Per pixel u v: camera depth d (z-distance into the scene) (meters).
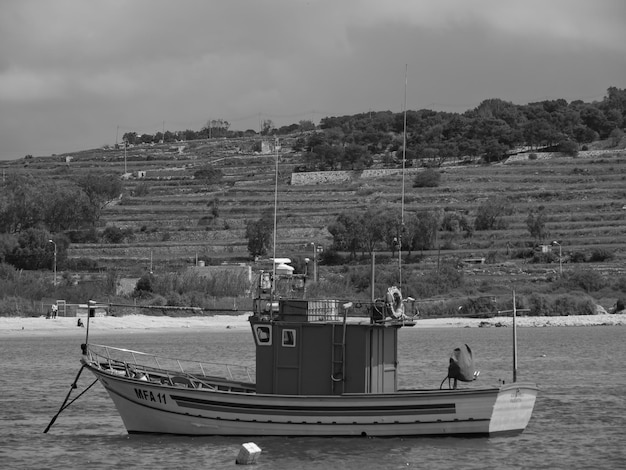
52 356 100.81
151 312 154.88
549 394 66.69
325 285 143.62
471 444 44.06
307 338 44.19
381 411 43.28
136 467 41.38
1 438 48.81
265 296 45.97
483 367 87.50
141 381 45.97
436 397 43.12
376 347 44.25
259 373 44.78
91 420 54.84
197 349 111.06
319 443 44.00
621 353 102.50
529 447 45.50
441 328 154.75
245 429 44.72
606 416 56.22
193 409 45.31
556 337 130.25
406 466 40.88
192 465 41.38
